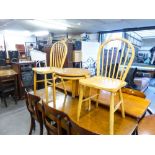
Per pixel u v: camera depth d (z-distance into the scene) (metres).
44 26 5.87
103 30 6.66
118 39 1.57
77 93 2.25
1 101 3.70
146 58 6.64
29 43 9.51
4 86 3.37
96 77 1.64
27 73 3.82
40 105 1.79
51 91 2.60
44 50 5.11
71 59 5.03
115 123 1.51
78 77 1.72
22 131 2.38
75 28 6.20
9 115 2.96
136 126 1.45
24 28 6.57
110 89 1.22
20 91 3.76
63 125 1.47
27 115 2.95
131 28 5.90
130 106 1.79
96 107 1.91
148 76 5.81
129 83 3.45
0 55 4.75
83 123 1.52
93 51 5.70
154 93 4.49
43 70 1.98
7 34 8.41
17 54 5.16
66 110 1.82
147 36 6.55
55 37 8.95
